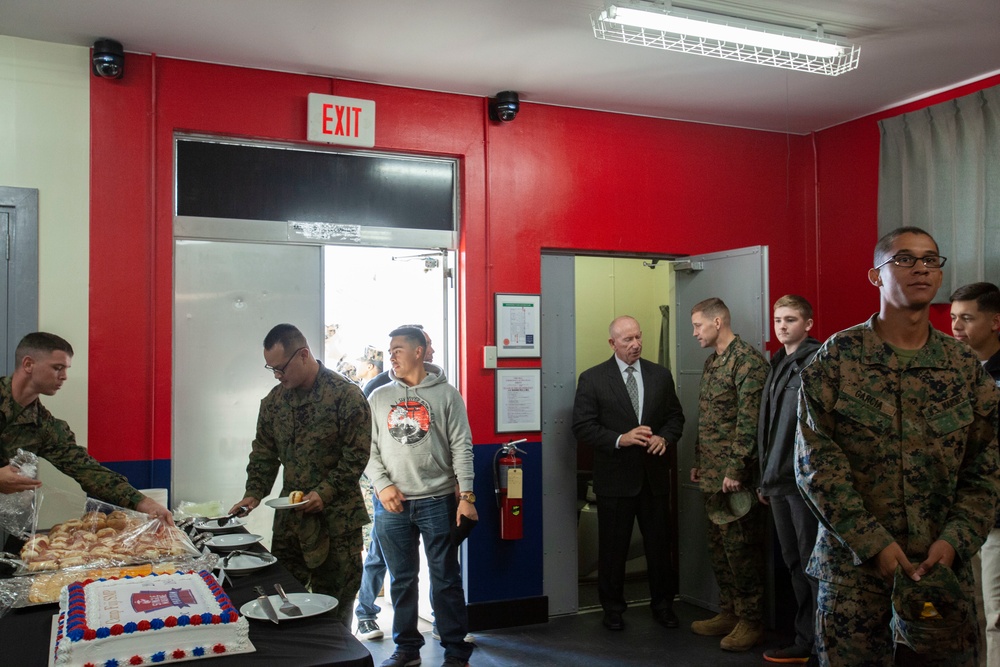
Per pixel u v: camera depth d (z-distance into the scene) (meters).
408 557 3.68
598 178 4.73
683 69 4.11
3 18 3.42
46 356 2.75
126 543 2.35
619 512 4.30
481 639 4.18
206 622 1.67
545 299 4.67
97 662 1.58
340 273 4.71
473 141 4.46
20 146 3.59
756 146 5.17
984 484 2.09
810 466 2.15
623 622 4.33
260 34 3.62
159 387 3.77
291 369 2.98
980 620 3.00
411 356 3.67
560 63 4.02
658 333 5.50
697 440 4.39
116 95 3.76
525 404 4.50
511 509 4.27
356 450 3.04
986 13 3.50
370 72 4.11
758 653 3.94
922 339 2.17
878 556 2.01
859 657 2.14
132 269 3.75
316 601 2.03
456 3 3.34
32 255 3.58
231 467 3.96
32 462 2.59
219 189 3.99
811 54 3.68
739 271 4.46
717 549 4.20
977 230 4.17
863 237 4.91
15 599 1.97
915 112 4.49
